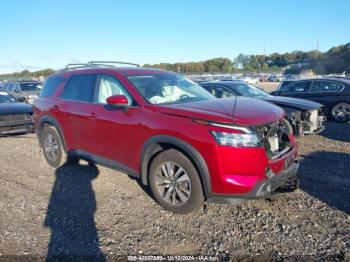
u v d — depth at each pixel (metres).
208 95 5.21
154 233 3.73
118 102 4.44
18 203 4.63
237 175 3.70
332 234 3.61
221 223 3.92
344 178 5.32
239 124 3.71
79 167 6.19
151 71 5.39
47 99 6.26
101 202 4.59
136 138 4.46
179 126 3.98
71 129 5.63
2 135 9.01
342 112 11.14
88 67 5.88
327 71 71.12
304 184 5.06
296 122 7.83
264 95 8.97
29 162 6.79
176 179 4.13
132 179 5.45
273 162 3.91
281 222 3.90
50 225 3.96
